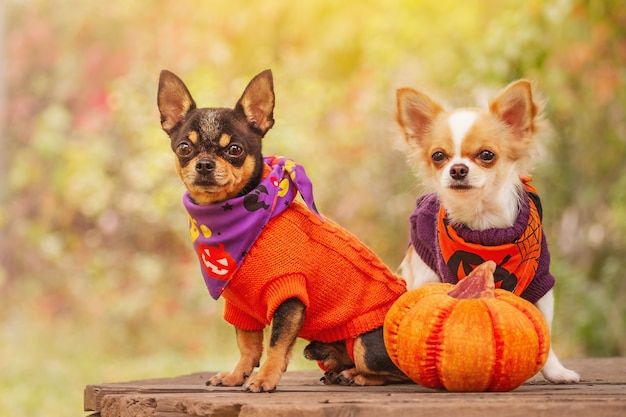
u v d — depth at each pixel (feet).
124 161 43.52
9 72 50.42
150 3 47.52
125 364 35.99
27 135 50.06
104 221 44.16
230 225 13.60
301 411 11.01
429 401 11.32
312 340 14.78
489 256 14.80
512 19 33.01
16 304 44.83
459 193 15.08
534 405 10.87
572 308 31.76
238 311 14.49
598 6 31.78
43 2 50.44
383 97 37.83
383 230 37.93
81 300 43.39
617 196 31.32
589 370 17.16
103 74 48.19
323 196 37.73
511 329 12.44
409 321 12.98
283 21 45.78
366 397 12.03
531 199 15.69
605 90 32.04
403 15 40.06
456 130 15.67
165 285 42.04
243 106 14.64
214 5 44.60
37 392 30.25
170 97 15.10
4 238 46.44
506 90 15.92
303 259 13.71
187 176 14.06
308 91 37.27
